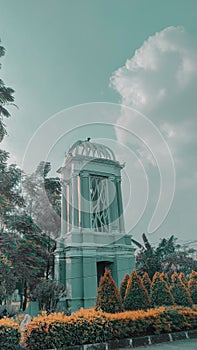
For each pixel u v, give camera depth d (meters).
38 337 6.32
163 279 10.09
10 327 6.17
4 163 15.20
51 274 17.53
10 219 15.38
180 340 7.68
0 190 14.88
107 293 8.48
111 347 6.83
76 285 13.20
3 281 13.32
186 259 25.52
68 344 6.50
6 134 12.64
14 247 14.00
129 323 7.48
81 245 13.70
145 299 8.84
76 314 7.23
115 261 14.48
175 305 9.27
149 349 6.71
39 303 12.13
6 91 12.68
